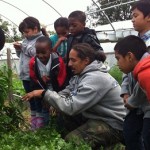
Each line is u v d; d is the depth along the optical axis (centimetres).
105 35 531
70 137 171
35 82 211
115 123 177
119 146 177
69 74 211
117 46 148
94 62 179
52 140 160
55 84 206
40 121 210
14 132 187
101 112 177
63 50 227
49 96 173
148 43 158
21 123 210
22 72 241
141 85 132
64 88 206
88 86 171
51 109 206
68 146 155
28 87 242
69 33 217
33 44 234
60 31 220
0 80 199
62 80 204
